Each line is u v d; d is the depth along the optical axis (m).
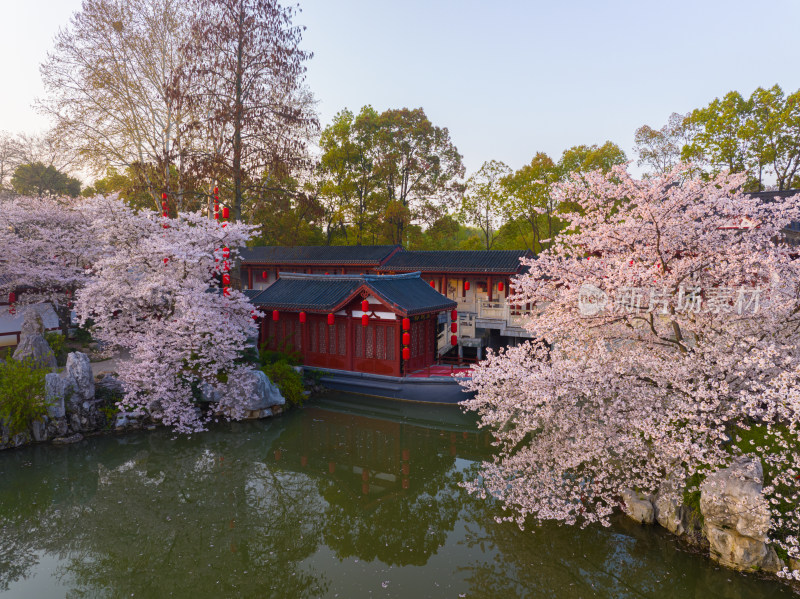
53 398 14.49
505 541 9.98
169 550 9.91
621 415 8.93
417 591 8.41
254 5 21.25
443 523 10.98
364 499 12.24
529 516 10.73
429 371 19.98
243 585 8.69
